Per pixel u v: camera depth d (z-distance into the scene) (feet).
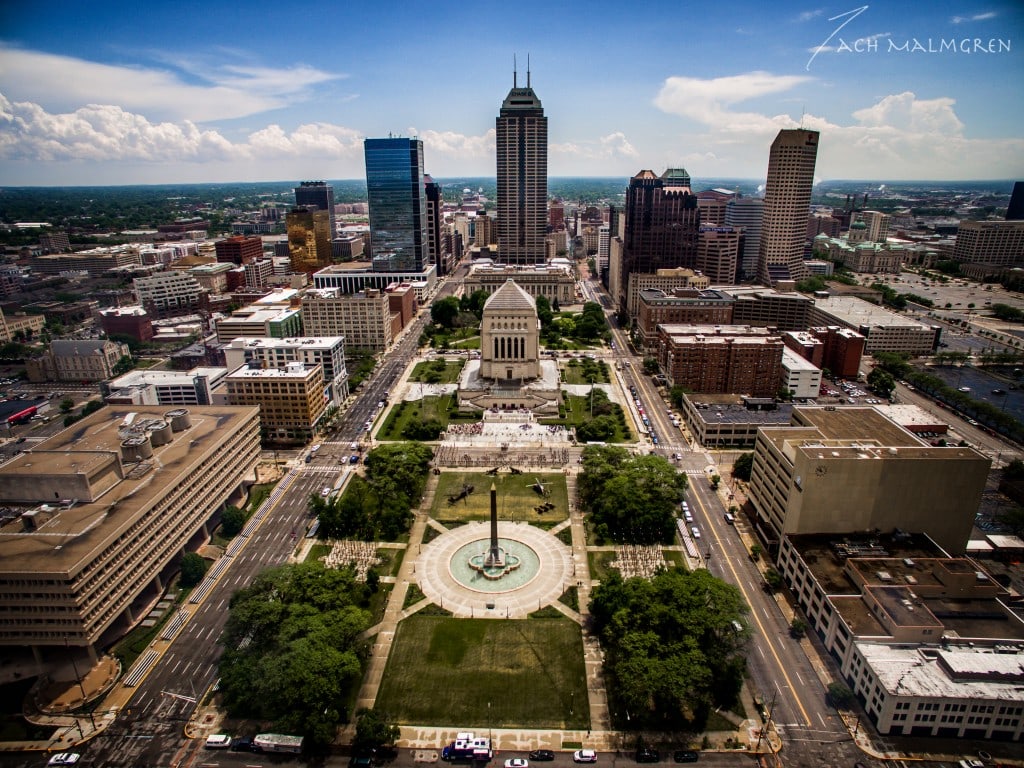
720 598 609.01
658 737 532.32
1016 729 520.42
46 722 551.18
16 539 615.98
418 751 520.42
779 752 517.14
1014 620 598.34
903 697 517.55
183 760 515.09
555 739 532.32
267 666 541.75
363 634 643.45
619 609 622.54
